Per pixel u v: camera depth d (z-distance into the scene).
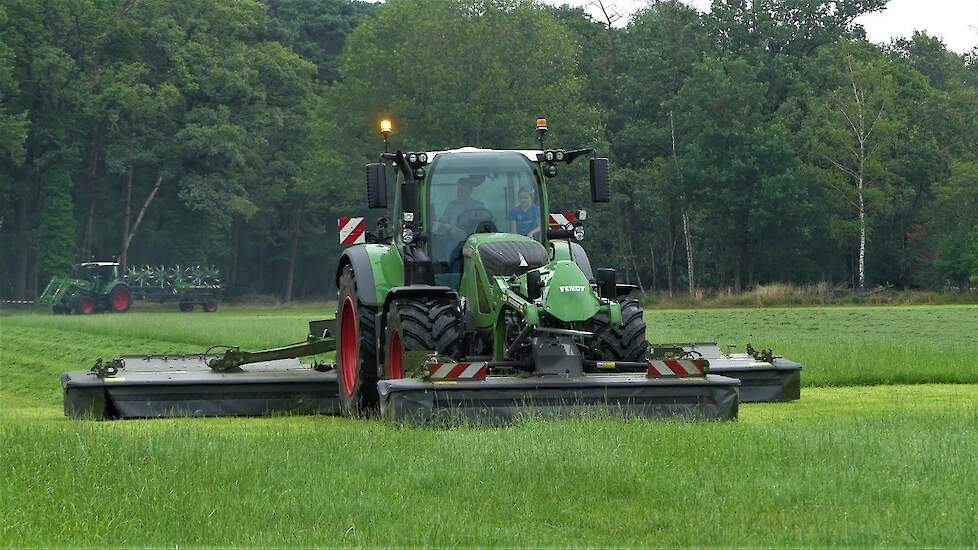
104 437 12.22
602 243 93.12
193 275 86.88
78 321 52.16
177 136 100.38
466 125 85.75
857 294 76.75
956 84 95.31
